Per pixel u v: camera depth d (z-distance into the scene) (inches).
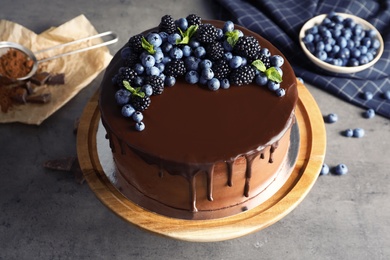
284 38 34.3
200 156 21.9
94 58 33.6
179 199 23.7
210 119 22.8
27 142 30.8
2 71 32.2
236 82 23.4
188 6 37.9
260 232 27.5
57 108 31.5
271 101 23.4
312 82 33.2
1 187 29.0
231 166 22.1
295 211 28.2
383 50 33.6
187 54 23.8
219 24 26.6
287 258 26.6
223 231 23.3
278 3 36.2
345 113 32.2
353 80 33.0
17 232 27.4
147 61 23.0
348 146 30.8
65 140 30.9
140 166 23.1
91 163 25.7
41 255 26.7
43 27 36.5
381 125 31.8
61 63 33.6
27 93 32.0
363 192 29.0
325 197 28.8
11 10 37.5
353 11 35.8
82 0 38.2
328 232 27.5
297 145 26.2
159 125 22.7
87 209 28.3
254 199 24.5
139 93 22.6
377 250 27.0
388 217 28.0
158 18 37.2
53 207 28.3
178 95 23.5
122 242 27.2
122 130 22.7
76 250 26.9
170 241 27.3
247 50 23.3
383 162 30.1
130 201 24.4
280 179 25.1
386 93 32.4
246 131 22.5
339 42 33.0
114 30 36.4
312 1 35.8
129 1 38.2
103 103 23.6
